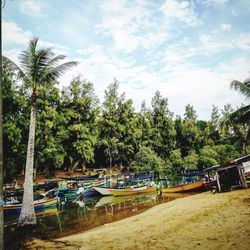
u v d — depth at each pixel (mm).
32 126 14633
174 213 13727
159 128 59969
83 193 26391
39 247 9531
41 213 18922
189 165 49094
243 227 8695
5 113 27562
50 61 14898
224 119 21188
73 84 45188
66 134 40906
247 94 19781
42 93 35844
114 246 8766
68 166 44094
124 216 15984
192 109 65562
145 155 46312
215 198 16344
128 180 32250
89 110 46562
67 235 12320
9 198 20922
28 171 13930
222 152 52531
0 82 4219
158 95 61688
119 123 52406
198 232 9109
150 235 9750
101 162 53125
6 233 12758
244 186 18062
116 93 53969
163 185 33844
